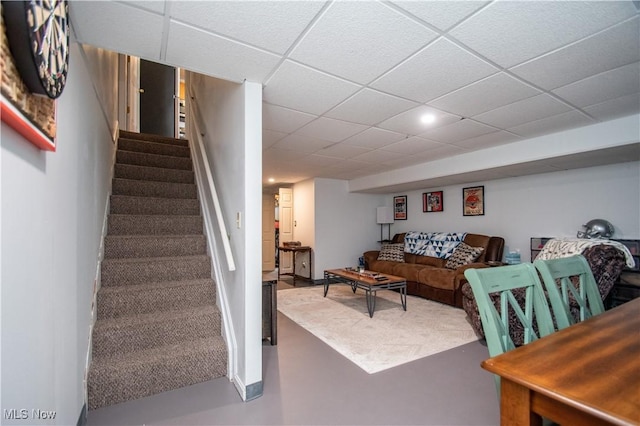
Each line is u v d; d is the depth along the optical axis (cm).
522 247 423
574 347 101
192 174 361
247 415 173
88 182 185
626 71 187
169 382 195
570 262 167
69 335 138
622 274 286
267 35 150
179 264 255
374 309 398
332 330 318
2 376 78
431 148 366
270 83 203
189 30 145
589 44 159
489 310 115
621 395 73
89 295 187
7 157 81
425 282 450
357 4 129
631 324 122
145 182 319
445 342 284
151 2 125
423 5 130
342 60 175
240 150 203
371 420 170
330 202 605
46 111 101
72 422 143
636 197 322
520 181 426
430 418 171
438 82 201
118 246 253
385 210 632
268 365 237
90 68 191
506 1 128
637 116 253
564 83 202
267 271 757
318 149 373
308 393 197
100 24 140
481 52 167
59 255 124
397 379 215
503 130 298
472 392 198
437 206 549
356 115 260
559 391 75
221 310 230
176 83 612
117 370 180
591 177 356
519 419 84
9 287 82
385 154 397
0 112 73
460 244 474
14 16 74
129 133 397
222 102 248
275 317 282
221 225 211
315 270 586
